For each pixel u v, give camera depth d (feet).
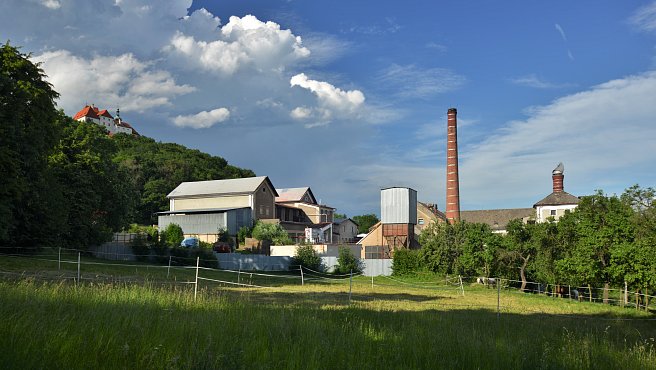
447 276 163.84
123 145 421.18
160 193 337.93
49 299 31.17
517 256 149.59
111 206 164.76
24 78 110.32
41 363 16.78
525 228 147.95
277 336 25.71
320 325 31.27
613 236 97.76
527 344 30.40
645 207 111.45
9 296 29.35
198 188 293.43
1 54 108.06
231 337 23.80
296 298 79.25
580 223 114.83
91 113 628.28
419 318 45.21
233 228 252.21
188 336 23.61
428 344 27.55
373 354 24.07
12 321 21.45
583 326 54.80
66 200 134.00
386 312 49.47
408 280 174.29
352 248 227.40
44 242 127.44
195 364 18.51
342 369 20.71
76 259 130.62
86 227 150.61
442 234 172.55
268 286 119.03
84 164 153.17
